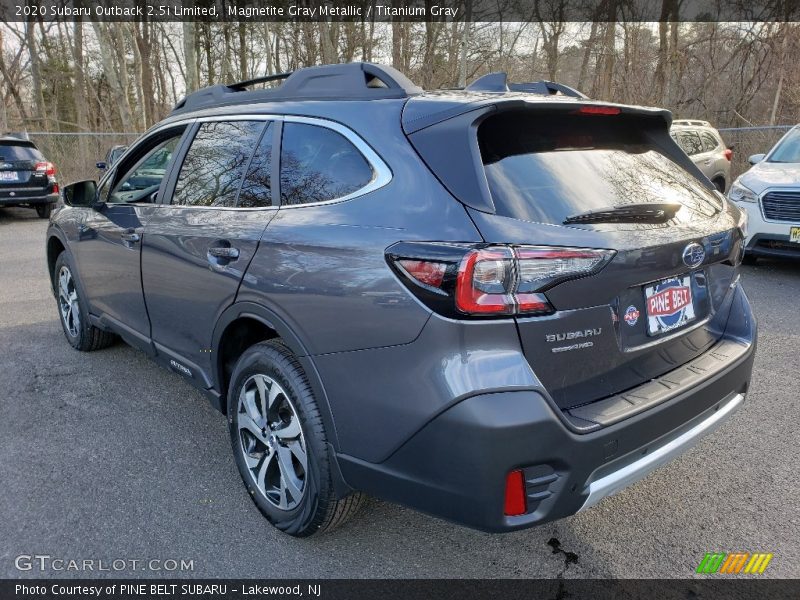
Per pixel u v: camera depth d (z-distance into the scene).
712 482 3.16
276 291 2.51
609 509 2.96
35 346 5.07
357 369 2.22
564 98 2.44
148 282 3.51
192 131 3.40
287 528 2.65
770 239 7.40
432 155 2.22
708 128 13.10
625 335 2.27
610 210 2.21
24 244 10.12
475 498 1.96
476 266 1.96
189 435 3.63
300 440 2.53
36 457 3.37
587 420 2.08
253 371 2.72
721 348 2.76
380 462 2.20
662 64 21.36
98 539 2.71
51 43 34.34
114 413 3.90
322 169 2.58
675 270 2.37
